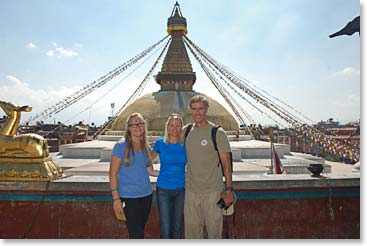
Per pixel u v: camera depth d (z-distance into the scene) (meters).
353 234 5.73
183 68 23.56
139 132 4.35
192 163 4.50
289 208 5.63
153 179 5.87
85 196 5.44
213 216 4.45
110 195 5.46
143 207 4.36
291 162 16.09
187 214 4.57
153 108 20.61
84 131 39.22
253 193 5.57
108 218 5.45
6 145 5.31
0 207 5.36
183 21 24.42
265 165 14.89
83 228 5.42
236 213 5.55
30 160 5.38
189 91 23.34
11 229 5.35
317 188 5.68
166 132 4.61
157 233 5.53
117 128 21.48
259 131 25.12
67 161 16.17
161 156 4.62
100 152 16.80
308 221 5.65
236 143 19.02
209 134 4.45
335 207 5.73
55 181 5.40
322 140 15.27
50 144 30.61
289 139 27.55
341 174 6.14
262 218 5.58
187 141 4.53
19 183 5.30
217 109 21.86
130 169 4.30
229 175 4.38
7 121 5.50
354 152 13.80
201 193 4.47
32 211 5.37
